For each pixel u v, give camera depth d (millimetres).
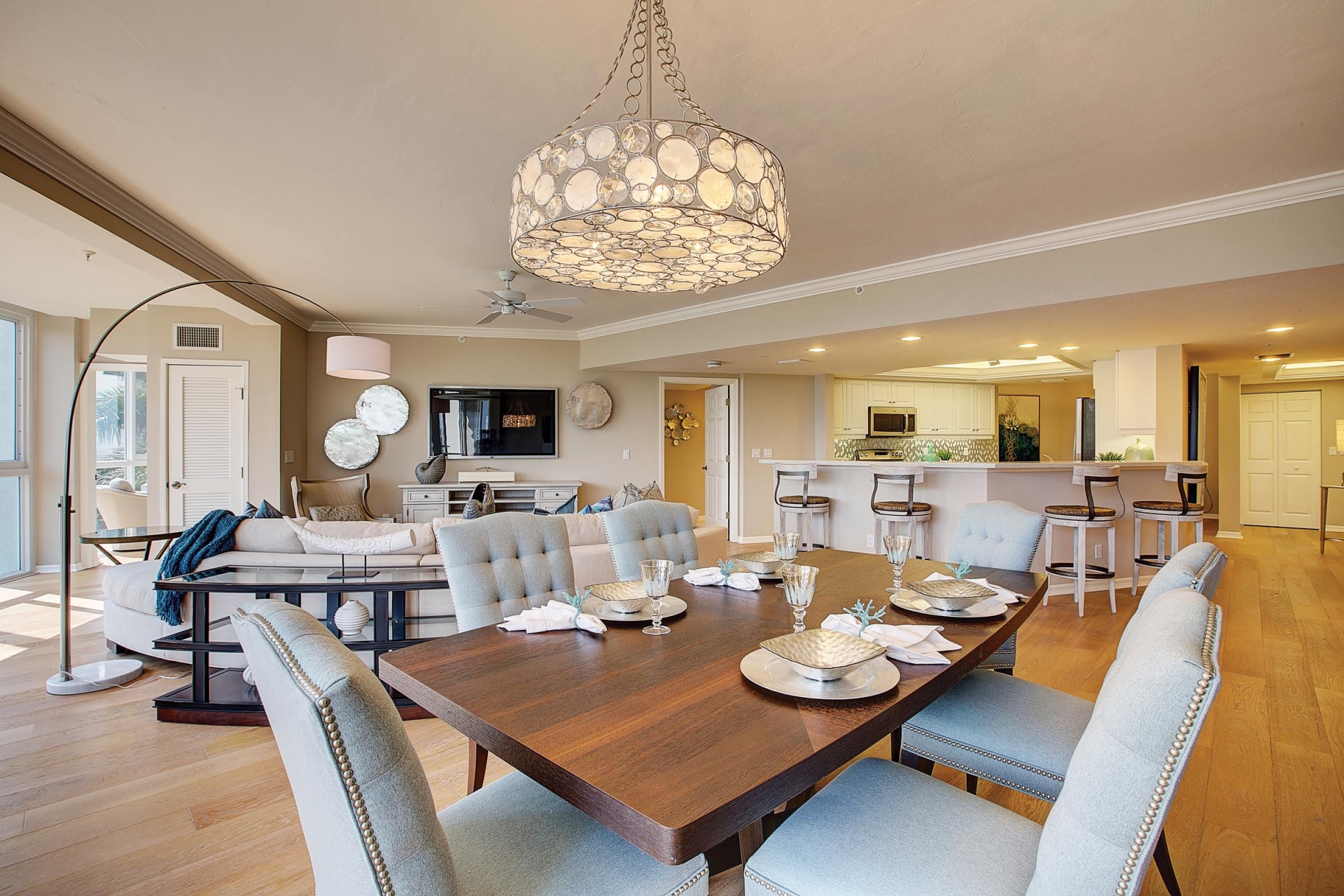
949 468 5133
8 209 3402
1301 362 6840
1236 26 1965
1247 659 3559
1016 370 8578
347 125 2598
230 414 5832
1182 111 2457
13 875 1822
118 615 3541
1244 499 9188
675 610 1856
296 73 2238
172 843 1976
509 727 1158
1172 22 1946
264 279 4953
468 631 1822
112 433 6449
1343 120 2514
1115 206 3395
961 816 1268
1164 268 3479
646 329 6469
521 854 1169
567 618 1733
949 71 2207
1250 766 2395
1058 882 908
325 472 6734
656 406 7637
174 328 5738
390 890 843
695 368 7211
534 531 2209
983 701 1834
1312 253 3094
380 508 6883
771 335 5352
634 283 2422
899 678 1362
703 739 1103
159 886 1782
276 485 5902
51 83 2297
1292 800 2174
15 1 1859
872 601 1982
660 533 2590
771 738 1104
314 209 3477
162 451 5703
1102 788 874
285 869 1859
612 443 7492
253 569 3031
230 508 5812
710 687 1333
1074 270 3768
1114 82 2264
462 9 1904
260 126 2604
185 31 2010
